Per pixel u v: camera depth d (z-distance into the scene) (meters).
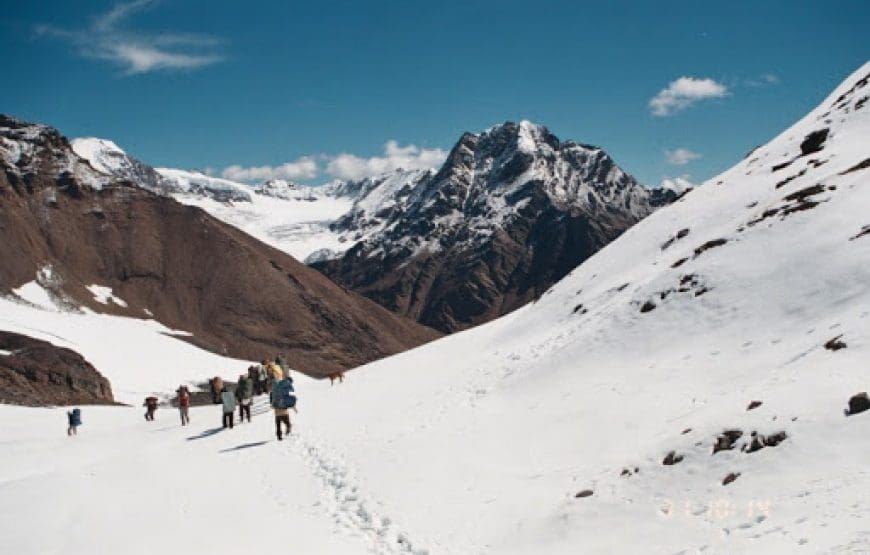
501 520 13.84
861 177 26.98
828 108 45.56
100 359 96.56
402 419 26.05
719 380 18.36
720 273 25.56
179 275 186.75
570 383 24.45
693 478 12.38
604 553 11.12
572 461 16.61
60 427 38.25
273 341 183.25
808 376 14.40
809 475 10.88
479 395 28.20
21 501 17.33
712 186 46.88
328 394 37.19
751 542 9.50
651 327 25.53
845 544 8.17
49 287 142.62
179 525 14.76
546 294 51.41
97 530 14.62
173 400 85.88
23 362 69.75
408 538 13.39
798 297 21.09
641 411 18.27
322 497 16.58
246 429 27.56
